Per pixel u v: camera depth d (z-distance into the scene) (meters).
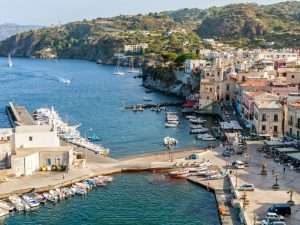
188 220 120.94
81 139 199.75
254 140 194.62
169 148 193.12
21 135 159.00
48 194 135.12
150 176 154.75
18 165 147.88
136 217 122.81
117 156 180.62
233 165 159.50
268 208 122.25
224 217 120.00
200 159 169.50
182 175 152.75
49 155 154.00
